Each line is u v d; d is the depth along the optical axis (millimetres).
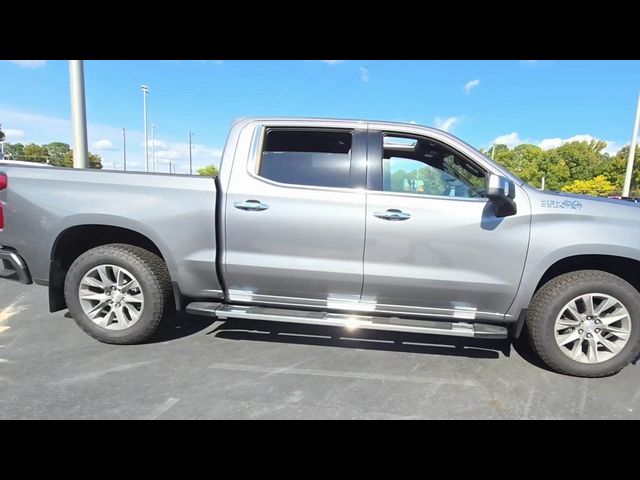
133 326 3549
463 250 3166
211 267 3404
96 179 3430
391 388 3002
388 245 3209
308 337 3904
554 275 3322
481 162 3248
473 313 3303
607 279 3107
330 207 3238
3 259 3506
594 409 2793
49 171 3477
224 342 3742
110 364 3256
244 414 2631
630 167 23531
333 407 2736
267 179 3342
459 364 3422
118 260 3459
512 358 3561
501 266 3146
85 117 8570
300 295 3428
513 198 3082
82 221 3383
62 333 3854
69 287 3533
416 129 3340
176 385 2955
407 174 3330
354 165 3311
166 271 3596
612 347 3166
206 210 3344
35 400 2711
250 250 3355
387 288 3289
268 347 3660
